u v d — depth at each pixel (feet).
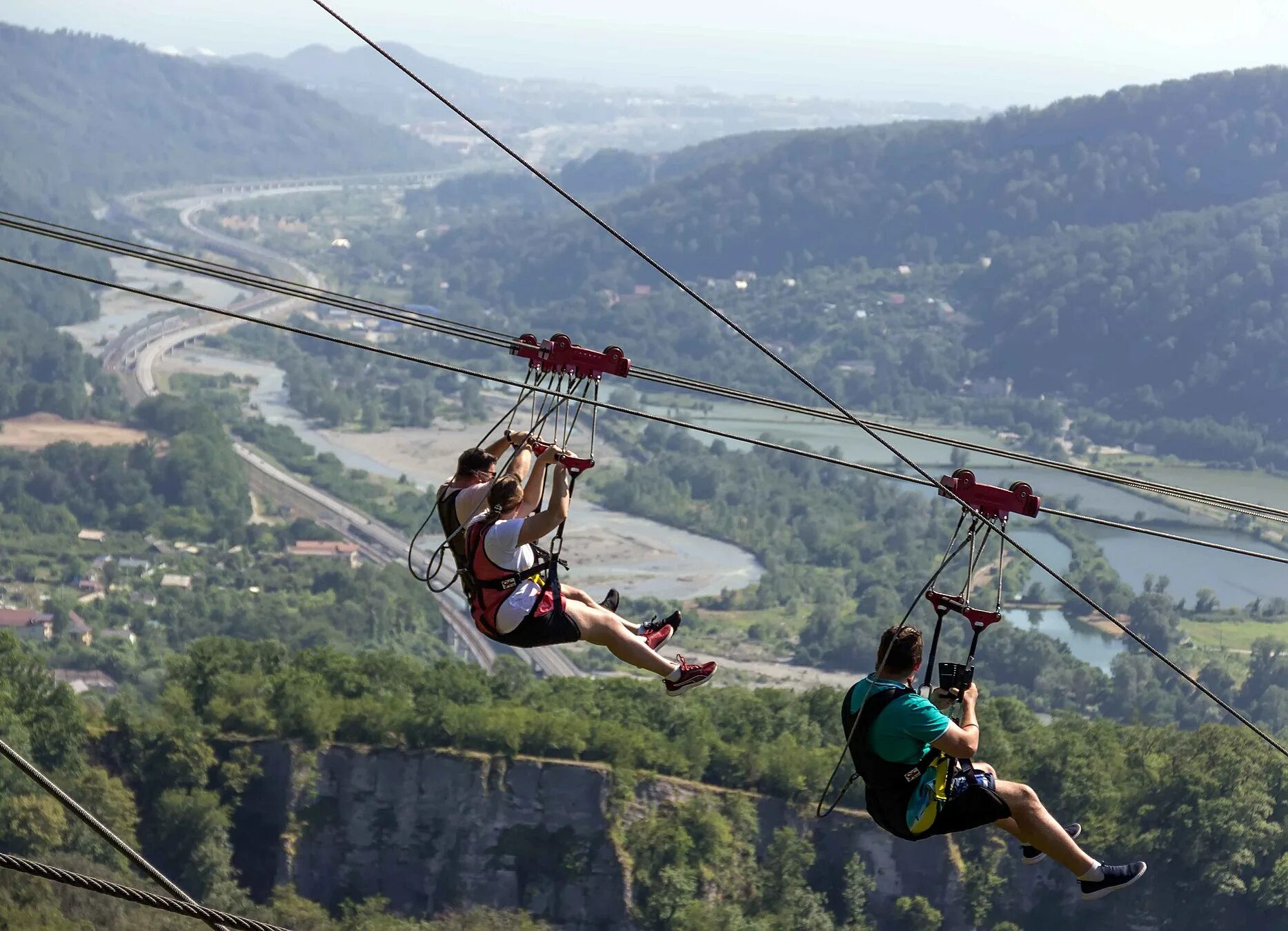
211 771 192.54
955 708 34.88
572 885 187.32
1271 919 192.44
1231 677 445.78
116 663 450.71
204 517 640.58
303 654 220.02
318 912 187.73
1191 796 195.62
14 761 25.16
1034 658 435.53
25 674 190.90
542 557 36.29
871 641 478.18
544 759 192.44
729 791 193.57
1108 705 422.82
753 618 520.42
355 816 191.72
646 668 36.73
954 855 188.75
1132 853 195.62
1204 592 526.57
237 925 25.64
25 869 24.67
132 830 184.55
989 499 36.91
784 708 233.35
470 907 187.73
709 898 185.16
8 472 654.53
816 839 192.13
